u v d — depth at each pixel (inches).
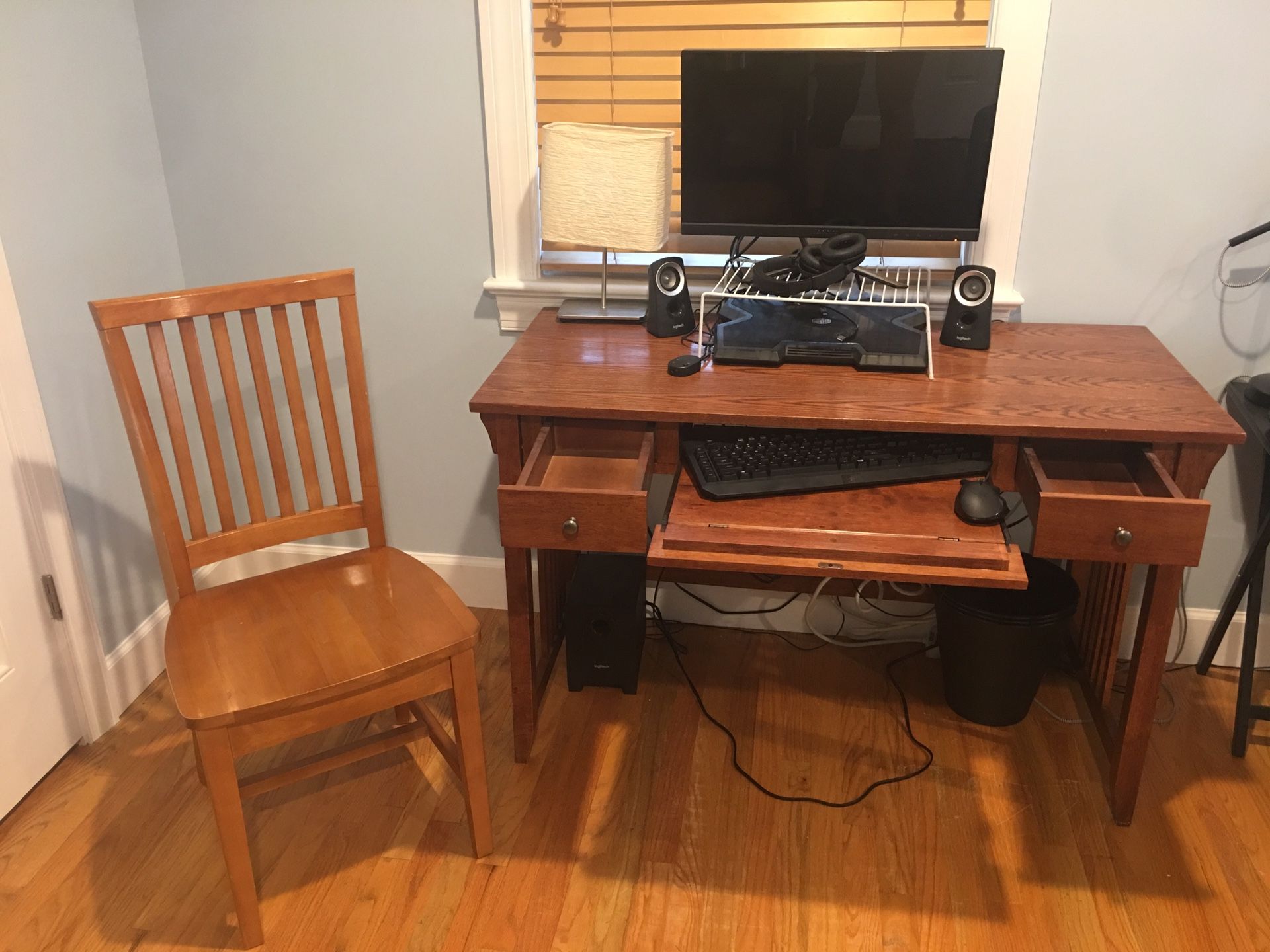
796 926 65.1
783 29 75.7
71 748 79.8
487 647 92.7
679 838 71.7
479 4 76.2
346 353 68.7
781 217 74.9
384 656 60.8
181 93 82.4
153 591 88.5
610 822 73.1
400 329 88.3
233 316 89.4
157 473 63.8
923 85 69.4
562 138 72.7
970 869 69.2
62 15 73.0
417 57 79.3
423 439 92.2
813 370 70.9
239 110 82.4
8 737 72.9
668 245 84.0
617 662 83.9
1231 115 72.8
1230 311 78.2
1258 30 70.4
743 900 67.0
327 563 70.8
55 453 74.9
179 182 85.4
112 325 60.8
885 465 65.9
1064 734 81.4
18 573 72.5
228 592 67.2
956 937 64.4
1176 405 64.6
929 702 85.0
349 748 66.7
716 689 86.5
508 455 68.4
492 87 78.5
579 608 81.7
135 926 65.4
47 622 75.8
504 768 78.0
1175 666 89.7
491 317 86.7
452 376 89.4
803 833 72.0
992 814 73.7
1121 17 71.2
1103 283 79.0
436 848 71.1
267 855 70.4
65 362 75.7
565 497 62.2
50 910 66.5
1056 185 76.5
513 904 66.8
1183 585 87.1
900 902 66.8
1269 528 74.5
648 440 66.1
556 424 69.6
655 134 72.2
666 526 61.4
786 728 82.1
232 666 59.9
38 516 73.5
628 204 73.5
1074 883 68.1
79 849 71.0
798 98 70.9
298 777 64.6
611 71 78.3
